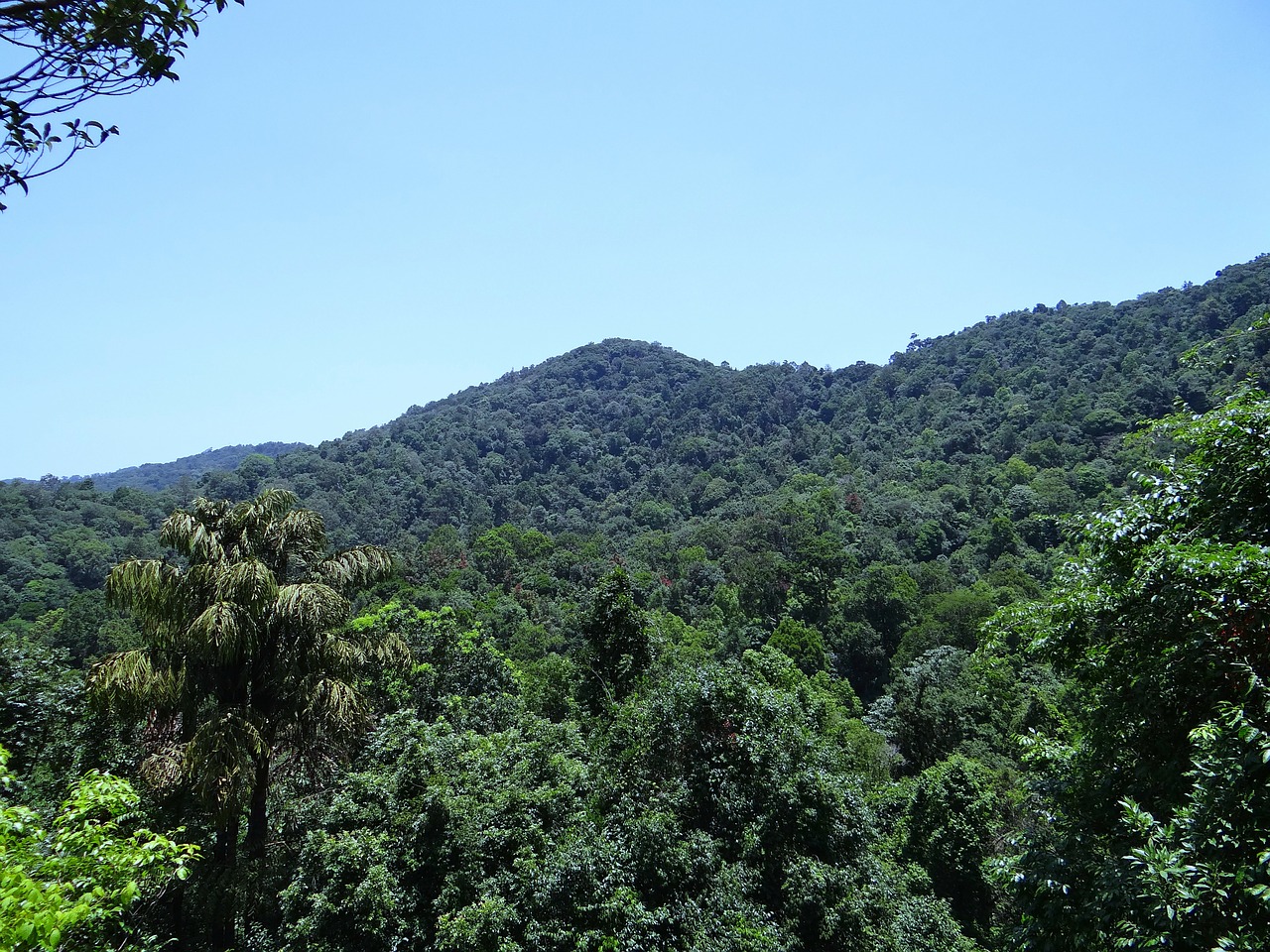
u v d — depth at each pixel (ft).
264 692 36.19
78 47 11.78
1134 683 21.01
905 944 41.27
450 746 37.09
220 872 33.53
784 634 130.41
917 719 105.40
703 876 34.76
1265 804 13.75
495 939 29.40
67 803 18.84
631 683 53.93
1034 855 19.75
